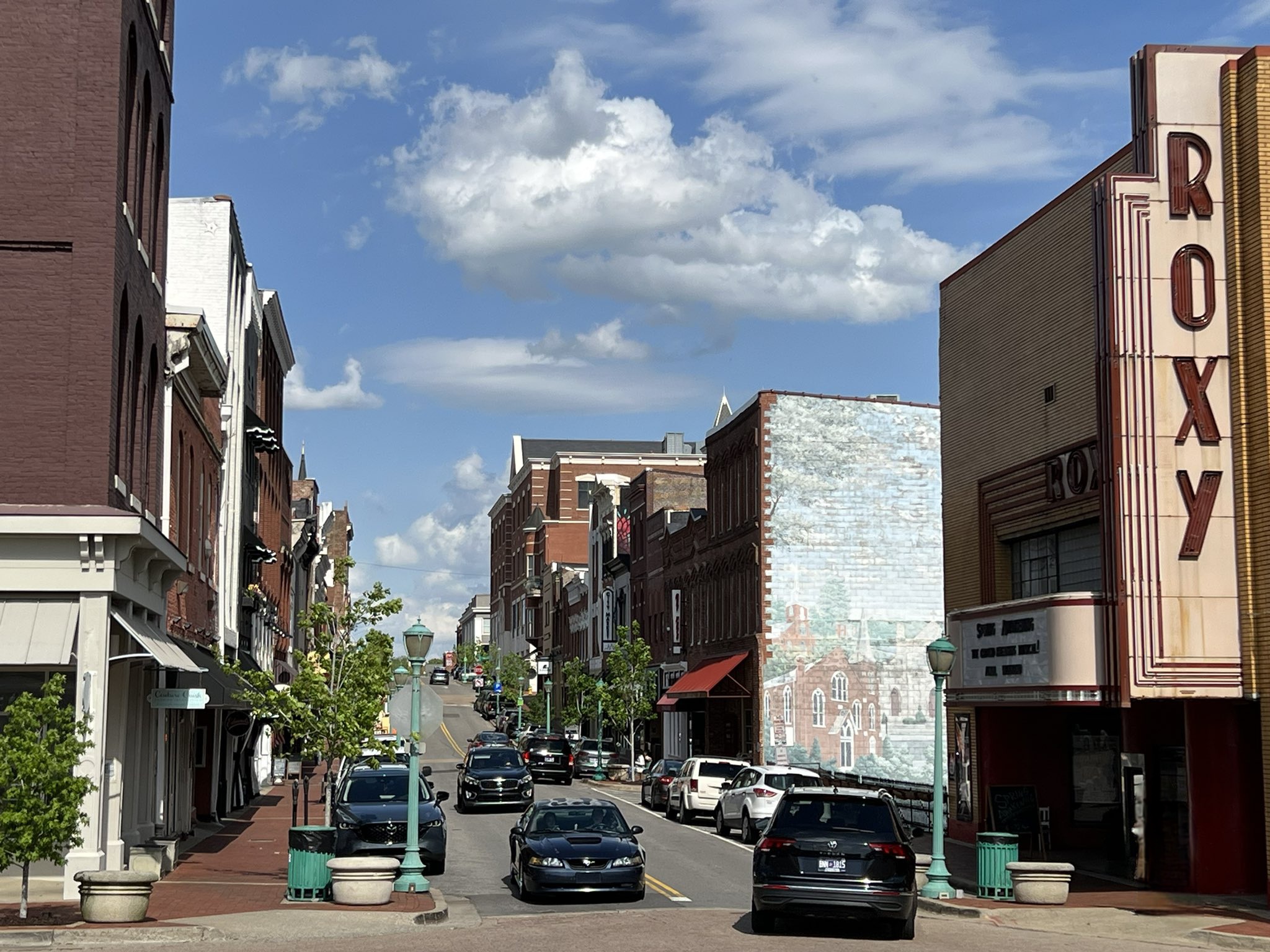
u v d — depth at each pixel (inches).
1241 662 904.9
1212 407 919.7
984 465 1266.0
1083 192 1080.2
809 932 775.7
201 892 919.0
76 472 894.4
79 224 913.5
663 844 1343.5
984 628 1051.3
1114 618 910.4
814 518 2118.6
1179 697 902.4
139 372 1048.2
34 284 908.6
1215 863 952.9
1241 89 927.0
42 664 840.9
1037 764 1230.9
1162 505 912.9
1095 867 1100.5
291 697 1019.9
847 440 2140.7
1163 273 927.0
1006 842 924.0
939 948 712.4
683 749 2518.5
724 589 2316.7
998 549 1246.9
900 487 2148.1
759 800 1333.7
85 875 748.6
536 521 5024.6
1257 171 904.9
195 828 1469.0
